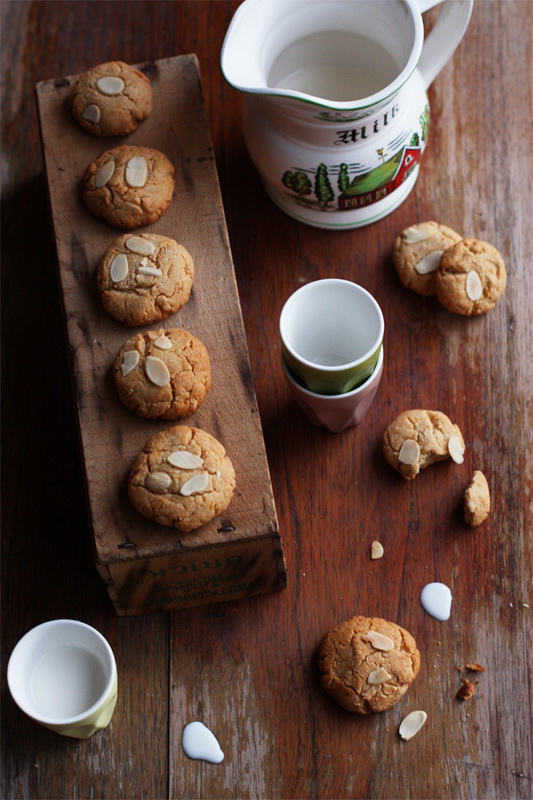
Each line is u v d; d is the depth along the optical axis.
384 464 1.05
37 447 1.07
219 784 0.99
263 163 1.06
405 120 1.04
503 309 1.08
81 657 0.99
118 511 0.97
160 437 0.97
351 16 1.04
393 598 1.02
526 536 1.03
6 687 1.02
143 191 1.02
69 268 1.02
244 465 0.98
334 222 1.09
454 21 1.02
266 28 1.03
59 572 1.04
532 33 1.14
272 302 1.09
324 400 1.00
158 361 0.98
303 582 1.03
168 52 1.16
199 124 1.05
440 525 1.03
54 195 1.04
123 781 0.99
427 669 1.00
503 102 1.13
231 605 1.02
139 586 0.99
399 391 1.06
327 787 0.98
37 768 1.00
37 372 1.08
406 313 1.08
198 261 1.02
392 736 0.99
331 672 0.99
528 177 1.11
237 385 0.99
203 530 0.96
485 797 0.98
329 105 0.98
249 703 1.00
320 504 1.04
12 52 1.17
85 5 1.17
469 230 1.10
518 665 1.00
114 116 1.04
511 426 1.05
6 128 1.15
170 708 1.00
